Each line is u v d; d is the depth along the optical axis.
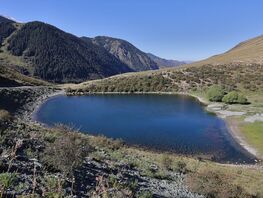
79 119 62.09
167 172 22.11
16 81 115.06
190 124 57.34
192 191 17.75
